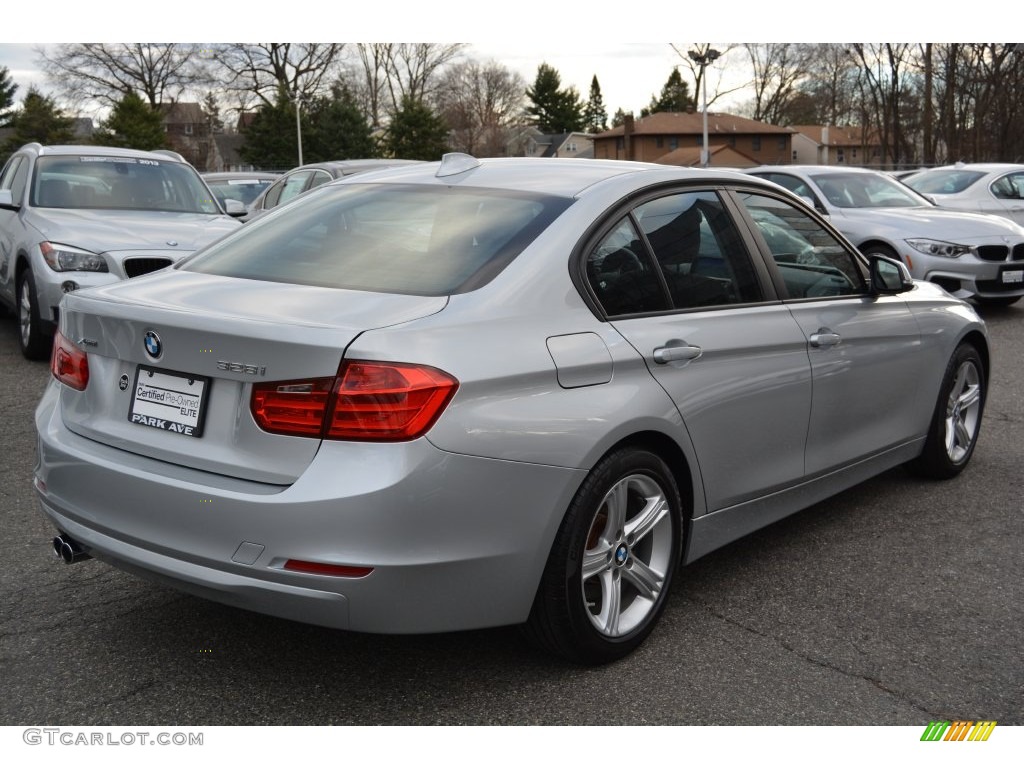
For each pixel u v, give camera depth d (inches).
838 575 162.1
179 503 110.0
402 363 105.6
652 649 134.6
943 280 406.6
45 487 127.1
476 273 121.4
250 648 132.4
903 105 2208.4
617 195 136.3
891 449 189.5
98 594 148.6
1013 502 199.8
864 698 123.4
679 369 133.6
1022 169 579.2
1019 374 327.0
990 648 137.5
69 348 129.2
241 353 108.7
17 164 375.6
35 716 115.0
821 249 171.5
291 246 136.5
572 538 119.1
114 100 2637.8
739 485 147.5
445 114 3602.4
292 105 2588.6
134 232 312.5
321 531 103.6
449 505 107.3
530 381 114.7
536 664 129.3
